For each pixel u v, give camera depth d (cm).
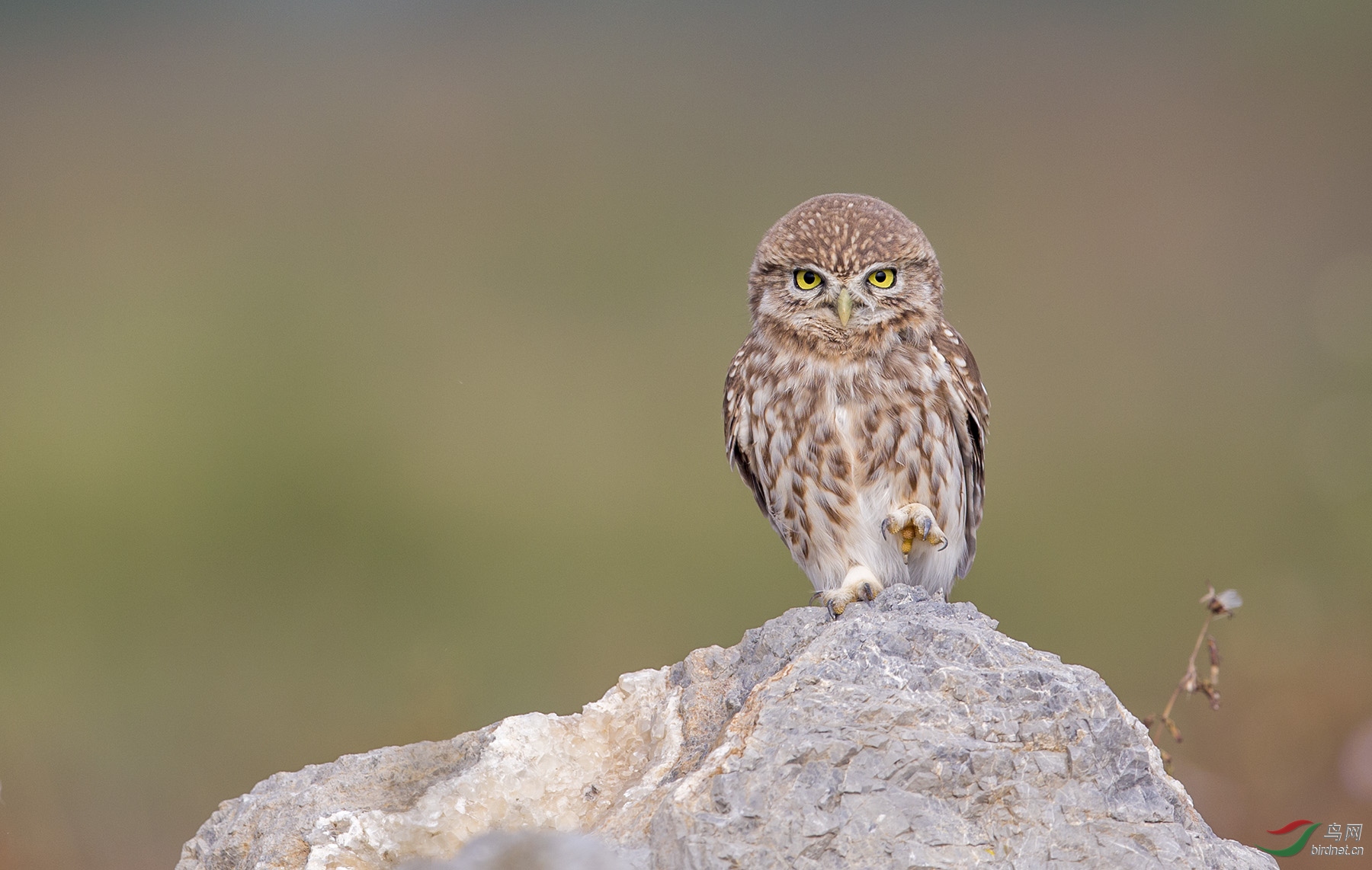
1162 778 463
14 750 985
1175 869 442
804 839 430
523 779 508
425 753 533
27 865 878
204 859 516
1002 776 446
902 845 433
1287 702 881
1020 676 463
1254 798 822
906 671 466
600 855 439
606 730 524
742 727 462
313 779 530
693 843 429
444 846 491
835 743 443
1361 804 815
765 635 524
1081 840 443
